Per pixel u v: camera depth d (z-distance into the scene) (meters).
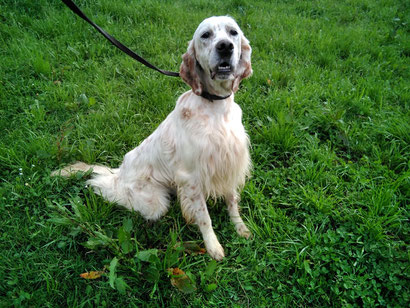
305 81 1.31
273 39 1.59
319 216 0.79
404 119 1.07
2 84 1.24
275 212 0.81
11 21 1.59
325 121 1.08
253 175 0.94
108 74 1.34
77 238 0.78
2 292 0.67
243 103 1.17
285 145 0.99
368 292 0.64
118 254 0.69
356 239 0.73
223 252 0.76
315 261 0.71
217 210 0.88
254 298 0.67
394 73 1.42
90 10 1.67
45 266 0.72
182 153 0.75
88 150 0.98
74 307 0.64
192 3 1.99
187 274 0.66
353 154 1.01
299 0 2.19
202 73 0.72
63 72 1.32
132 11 1.72
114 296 0.68
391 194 0.80
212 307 0.66
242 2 1.99
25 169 0.92
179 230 0.80
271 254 0.72
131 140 1.05
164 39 1.54
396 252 0.70
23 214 0.83
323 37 1.62
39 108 1.11
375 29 1.76
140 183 0.84
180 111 0.75
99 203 0.84
